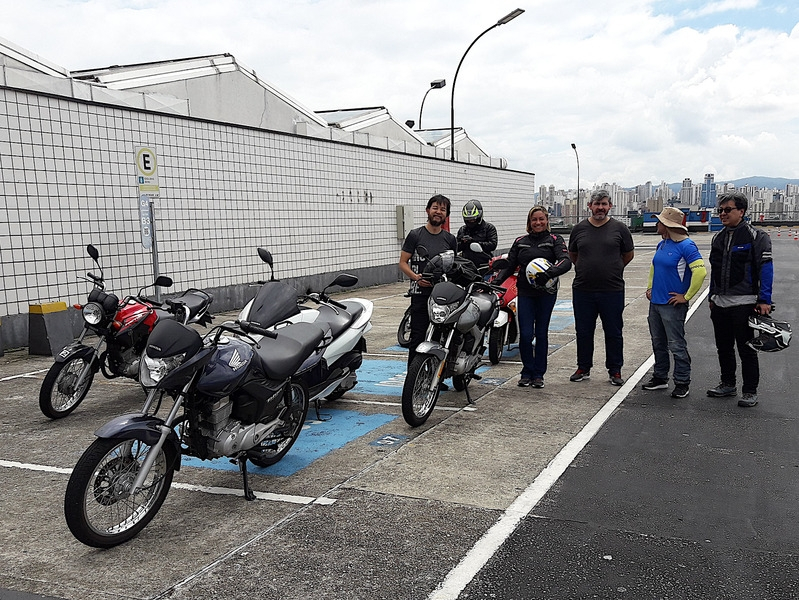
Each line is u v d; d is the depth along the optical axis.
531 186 30.39
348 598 3.20
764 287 6.15
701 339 10.08
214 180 12.88
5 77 10.23
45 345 8.97
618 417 6.11
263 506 4.27
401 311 13.21
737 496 4.36
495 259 8.29
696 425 5.85
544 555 3.60
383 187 18.84
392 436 5.67
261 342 4.84
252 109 17.84
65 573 3.46
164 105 13.27
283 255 14.86
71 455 5.26
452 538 3.79
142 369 3.88
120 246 11.00
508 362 8.66
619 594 3.22
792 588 3.26
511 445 5.39
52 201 9.88
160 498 4.00
